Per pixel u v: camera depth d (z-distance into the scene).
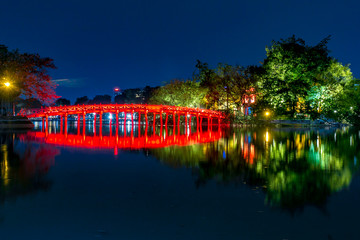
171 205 7.49
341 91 63.12
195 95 68.31
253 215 6.68
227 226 6.05
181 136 33.41
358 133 37.34
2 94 51.59
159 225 6.14
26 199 8.10
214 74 69.75
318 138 29.50
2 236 5.62
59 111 56.03
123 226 6.11
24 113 59.22
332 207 7.19
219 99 69.00
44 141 26.97
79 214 6.84
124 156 16.97
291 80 61.91
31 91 53.72
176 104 69.06
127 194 8.59
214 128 51.97
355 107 62.75
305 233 5.65
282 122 65.44
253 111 65.81
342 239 5.38
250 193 8.56
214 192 8.73
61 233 5.76
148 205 7.51
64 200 7.97
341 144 23.52
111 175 11.44
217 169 12.64
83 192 8.81
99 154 17.88
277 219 6.43
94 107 55.91
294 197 8.11
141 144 24.11
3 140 27.88
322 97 61.62
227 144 23.81
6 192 8.78
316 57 60.81
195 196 8.31
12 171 12.26
